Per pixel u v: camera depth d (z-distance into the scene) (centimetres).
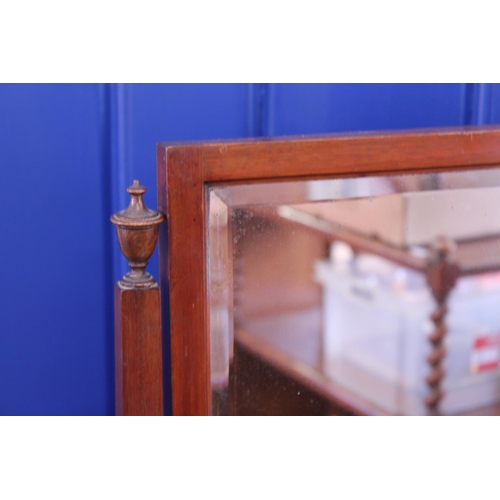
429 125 118
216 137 110
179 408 81
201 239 77
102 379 116
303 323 90
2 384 112
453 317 104
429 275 96
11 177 104
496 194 90
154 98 107
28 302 110
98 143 106
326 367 94
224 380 84
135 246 74
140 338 76
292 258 85
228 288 82
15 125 103
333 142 80
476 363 109
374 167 82
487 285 101
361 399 99
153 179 109
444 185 86
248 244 81
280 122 112
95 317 113
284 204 80
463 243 93
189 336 80
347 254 87
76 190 107
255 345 86
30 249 108
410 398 106
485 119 119
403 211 87
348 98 113
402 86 115
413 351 104
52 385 114
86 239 110
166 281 79
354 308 95
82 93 104
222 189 77
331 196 82
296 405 92
